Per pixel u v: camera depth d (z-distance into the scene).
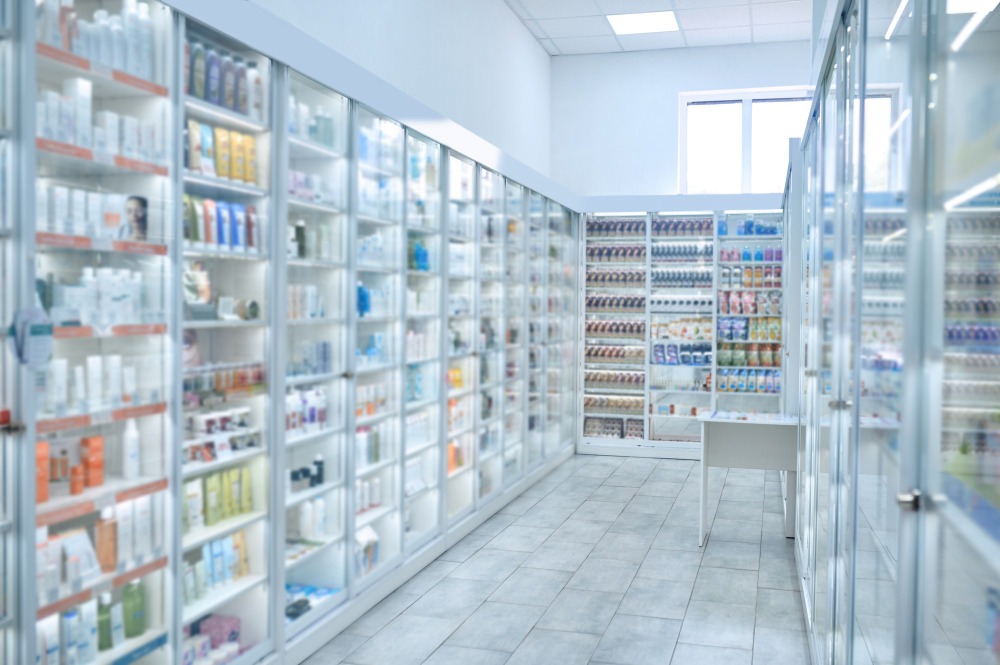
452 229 6.50
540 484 8.73
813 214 4.46
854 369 2.25
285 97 4.08
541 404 9.12
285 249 4.11
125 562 3.23
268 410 4.05
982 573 1.17
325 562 4.80
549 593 5.28
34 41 2.70
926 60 1.43
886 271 1.72
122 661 3.23
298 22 5.11
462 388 6.88
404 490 5.59
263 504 4.06
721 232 10.15
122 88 3.17
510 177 7.70
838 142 2.78
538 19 9.73
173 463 3.42
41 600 2.88
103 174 3.09
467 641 4.50
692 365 10.21
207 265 3.72
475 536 6.65
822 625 3.45
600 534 6.71
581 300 10.55
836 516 2.77
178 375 3.43
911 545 1.46
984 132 1.25
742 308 10.14
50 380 2.92
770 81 10.55
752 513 7.48
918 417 1.45
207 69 3.65
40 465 2.89
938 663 1.38
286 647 4.11
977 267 1.35
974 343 1.37
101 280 3.09
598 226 10.59
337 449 4.78
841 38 2.67
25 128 2.68
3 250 2.70
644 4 9.17
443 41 7.46
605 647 4.43
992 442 1.33
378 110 5.03
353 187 4.82
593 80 11.09
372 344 5.25
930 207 1.42
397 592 5.30
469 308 6.95
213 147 3.73
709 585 5.45
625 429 10.62
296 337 4.44
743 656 4.30
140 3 3.24
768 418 6.54
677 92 10.85
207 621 3.90
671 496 8.15
